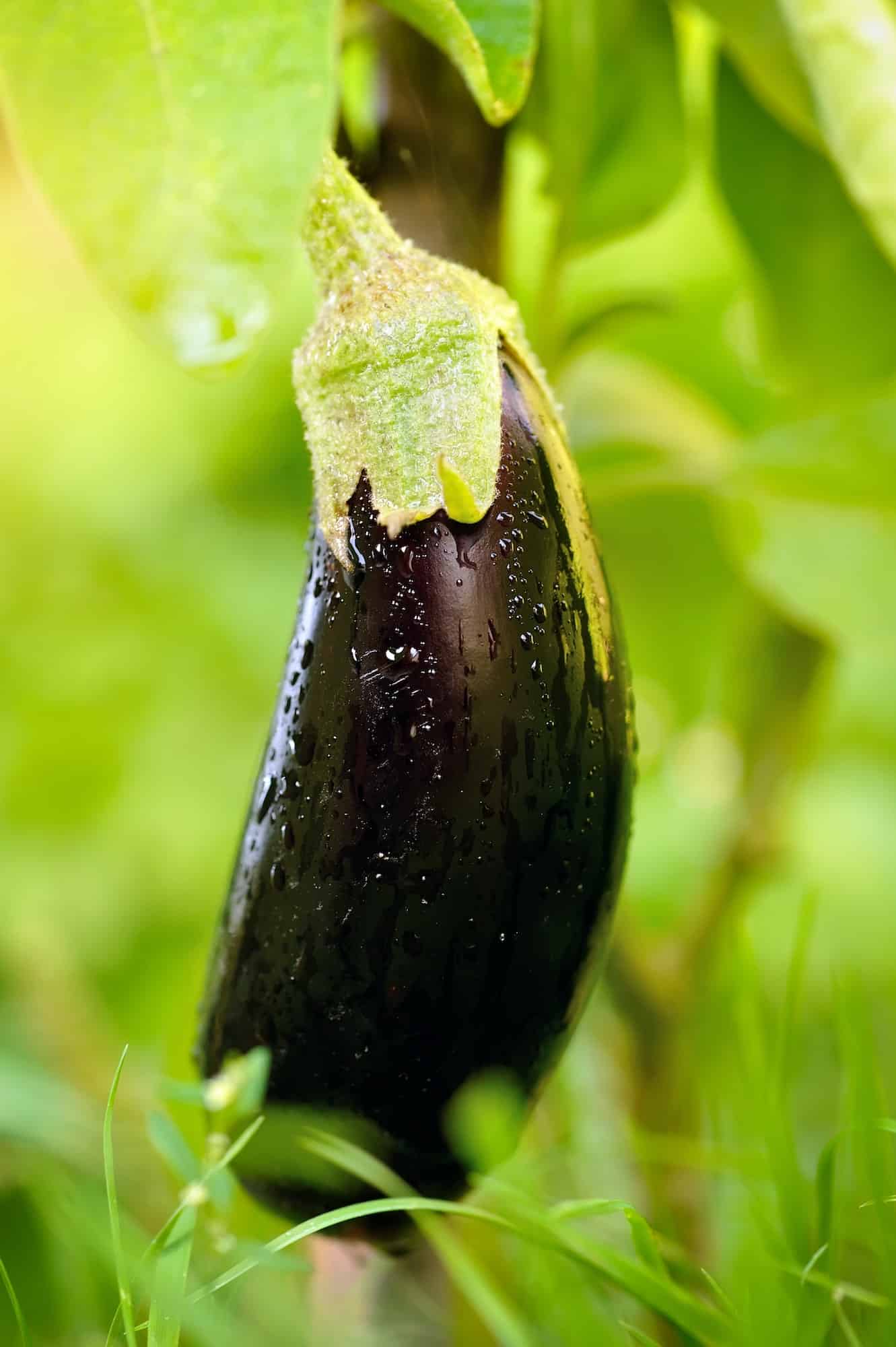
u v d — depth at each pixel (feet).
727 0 2.17
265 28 1.74
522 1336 1.94
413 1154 1.92
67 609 4.98
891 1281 1.96
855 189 2.08
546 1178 2.43
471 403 1.86
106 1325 2.36
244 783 4.95
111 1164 1.90
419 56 2.20
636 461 2.77
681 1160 2.34
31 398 5.63
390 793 1.86
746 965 2.21
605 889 1.92
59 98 1.75
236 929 1.94
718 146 2.63
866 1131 2.02
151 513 5.38
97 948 4.63
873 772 5.17
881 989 4.05
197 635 5.03
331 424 1.87
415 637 1.86
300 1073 1.91
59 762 4.75
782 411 2.94
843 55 2.09
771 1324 1.96
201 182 1.74
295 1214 1.98
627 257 5.24
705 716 3.44
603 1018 2.84
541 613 1.87
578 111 2.36
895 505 2.55
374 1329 2.24
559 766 1.88
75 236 1.74
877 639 2.59
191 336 1.73
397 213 2.22
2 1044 3.46
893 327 2.74
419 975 1.88
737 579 3.22
